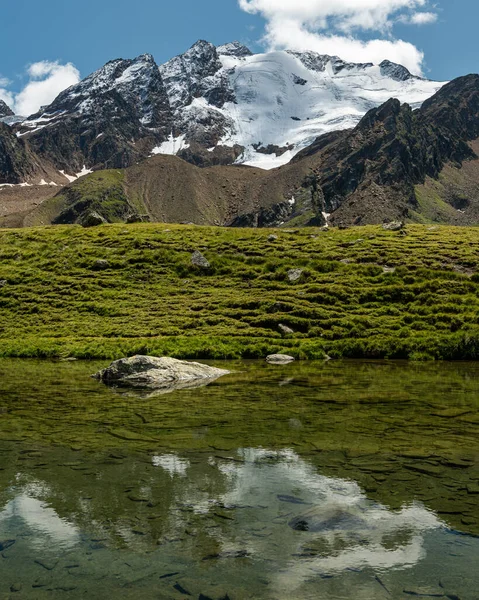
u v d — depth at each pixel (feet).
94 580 21.25
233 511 27.91
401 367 106.83
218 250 250.78
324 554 23.13
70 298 202.90
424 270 200.13
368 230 282.56
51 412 57.47
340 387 76.07
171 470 35.37
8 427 49.44
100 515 27.58
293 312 169.68
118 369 89.10
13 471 35.35
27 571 21.98
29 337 164.25
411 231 277.23
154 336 157.79
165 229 296.71
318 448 40.78
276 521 26.63
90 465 36.65
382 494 30.32
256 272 223.10
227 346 138.31
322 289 190.39
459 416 53.26
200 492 30.94
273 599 19.63
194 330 161.17
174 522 26.68
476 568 21.81
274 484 32.27
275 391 72.28
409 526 25.89
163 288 210.38
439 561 22.43
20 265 246.47
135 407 60.18
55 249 265.95
